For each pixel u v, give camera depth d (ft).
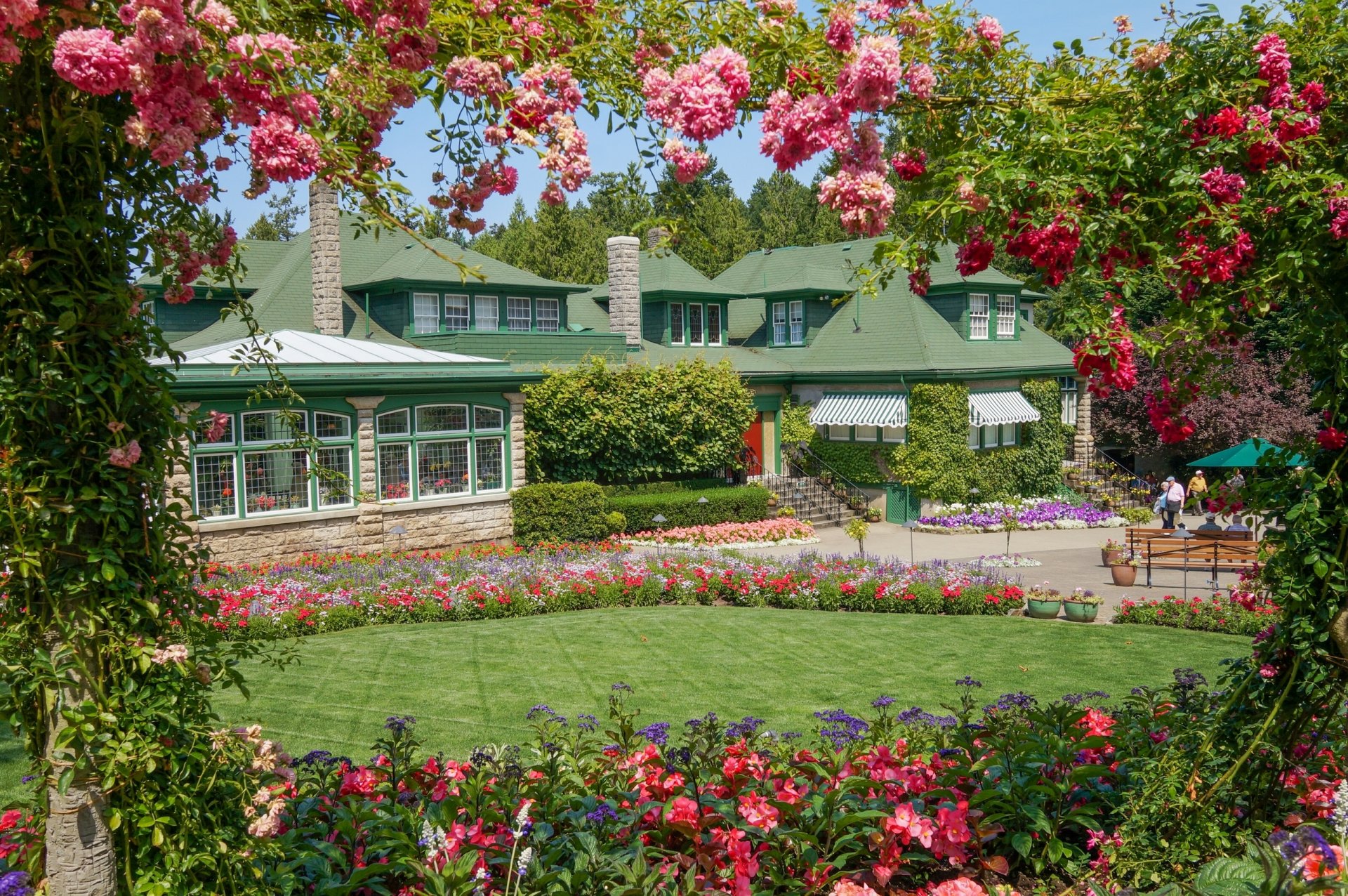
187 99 10.61
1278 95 14.44
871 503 99.55
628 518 82.33
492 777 18.75
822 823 16.75
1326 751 17.30
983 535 89.86
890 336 101.86
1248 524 17.22
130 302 12.12
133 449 11.96
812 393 104.53
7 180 11.47
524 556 64.64
